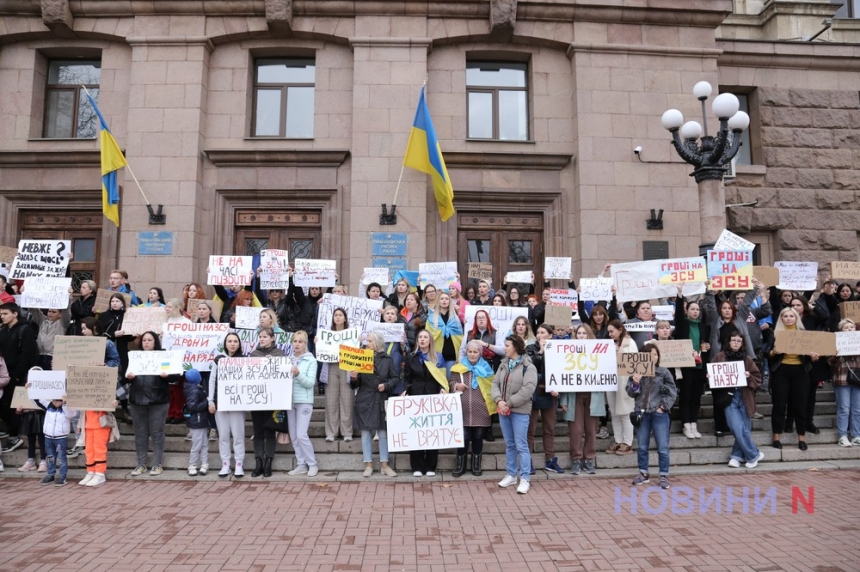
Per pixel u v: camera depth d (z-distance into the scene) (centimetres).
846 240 1523
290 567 503
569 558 522
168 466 826
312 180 1360
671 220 1355
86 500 689
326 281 1034
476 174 1382
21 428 811
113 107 1370
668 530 591
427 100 1385
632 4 1381
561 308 908
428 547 547
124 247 1294
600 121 1370
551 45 1410
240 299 1023
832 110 1561
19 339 854
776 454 868
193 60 1348
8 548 543
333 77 1388
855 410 907
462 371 806
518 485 743
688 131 1073
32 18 1364
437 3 1355
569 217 1384
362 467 824
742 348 870
